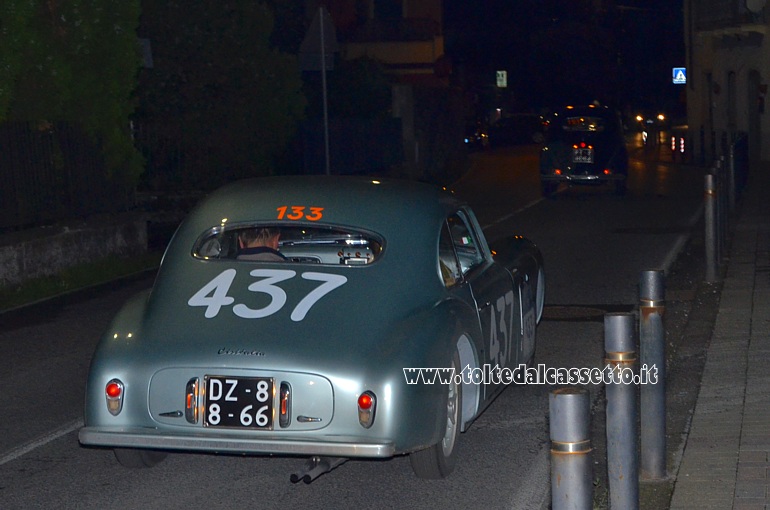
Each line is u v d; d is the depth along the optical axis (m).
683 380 7.82
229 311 5.50
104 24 15.23
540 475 5.91
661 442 5.61
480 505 5.45
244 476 6.03
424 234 6.04
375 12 47.62
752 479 5.46
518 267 7.59
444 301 5.82
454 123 40.72
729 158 17.84
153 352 5.32
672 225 17.86
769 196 21.73
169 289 5.80
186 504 5.55
